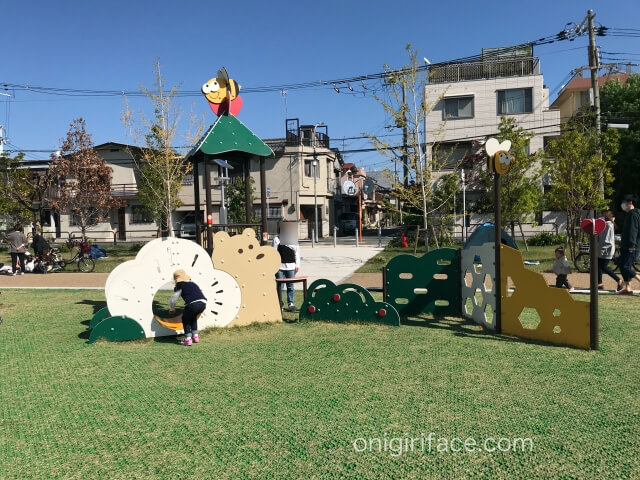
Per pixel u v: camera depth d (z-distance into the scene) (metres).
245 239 7.17
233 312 7.04
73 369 5.16
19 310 8.85
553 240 24.03
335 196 41.91
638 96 28.48
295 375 4.82
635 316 7.22
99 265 18.12
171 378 4.81
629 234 8.80
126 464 3.07
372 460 3.06
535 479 2.81
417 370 4.89
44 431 3.59
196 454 3.18
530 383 4.44
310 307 7.39
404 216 23.94
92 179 24.75
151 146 20.53
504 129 20.94
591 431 3.41
